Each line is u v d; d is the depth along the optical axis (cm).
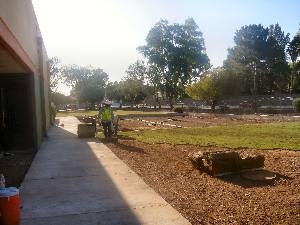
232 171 992
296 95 6266
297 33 7644
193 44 7600
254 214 660
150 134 2225
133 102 10156
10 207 573
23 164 1280
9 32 914
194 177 975
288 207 695
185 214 664
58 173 1056
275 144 1606
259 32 9300
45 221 645
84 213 684
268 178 926
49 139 2038
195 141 1786
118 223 626
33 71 1667
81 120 3975
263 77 9019
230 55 9725
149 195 794
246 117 3866
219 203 732
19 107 1852
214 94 5197
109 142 1805
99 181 940
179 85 7756
